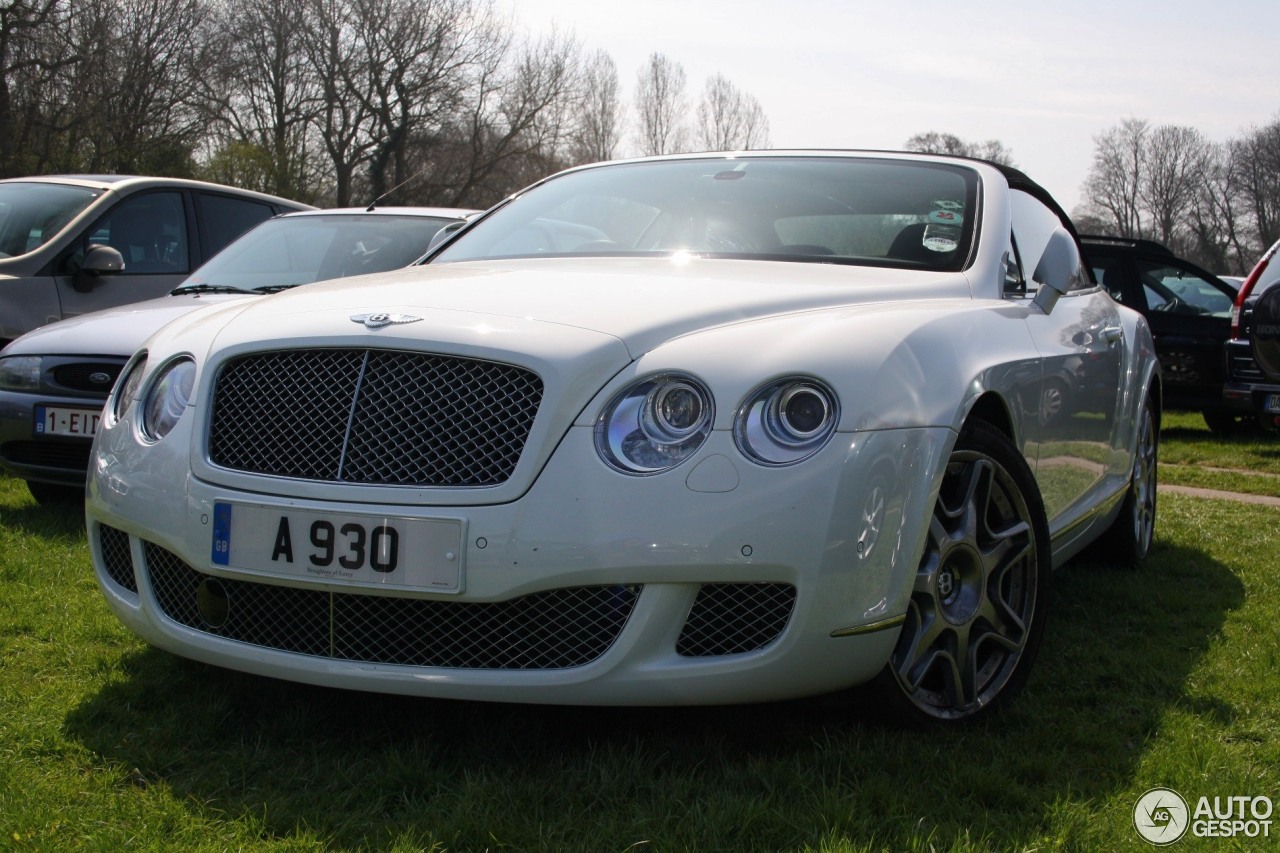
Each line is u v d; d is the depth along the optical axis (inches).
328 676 100.9
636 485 94.7
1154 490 202.5
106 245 285.9
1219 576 185.8
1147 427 196.1
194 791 96.5
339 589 99.3
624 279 119.3
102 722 111.3
